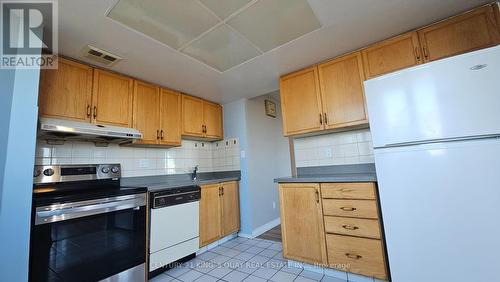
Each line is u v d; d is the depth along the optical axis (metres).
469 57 1.32
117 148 2.46
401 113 1.51
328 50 2.09
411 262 1.41
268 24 1.68
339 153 2.45
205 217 2.65
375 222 1.70
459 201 1.29
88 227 1.63
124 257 1.81
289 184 2.17
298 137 2.71
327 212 1.92
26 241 1.25
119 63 2.12
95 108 2.04
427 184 1.39
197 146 3.40
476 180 1.26
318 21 1.68
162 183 2.49
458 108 1.33
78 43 1.77
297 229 2.08
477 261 1.23
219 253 2.58
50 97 1.78
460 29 1.67
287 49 2.04
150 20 1.56
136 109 2.38
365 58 2.05
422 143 1.42
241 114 3.37
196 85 2.75
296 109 2.43
